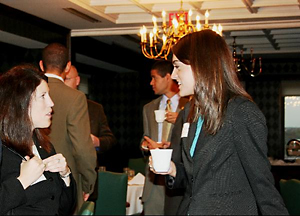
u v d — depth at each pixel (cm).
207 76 196
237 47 571
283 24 528
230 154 192
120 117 653
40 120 231
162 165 215
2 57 552
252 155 187
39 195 226
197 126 206
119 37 608
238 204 189
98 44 615
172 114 416
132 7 495
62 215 245
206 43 201
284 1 450
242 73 571
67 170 240
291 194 396
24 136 225
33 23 510
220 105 193
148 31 573
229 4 464
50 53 343
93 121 465
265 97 565
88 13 491
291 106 557
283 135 557
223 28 543
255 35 559
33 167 216
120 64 625
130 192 510
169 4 486
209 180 192
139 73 639
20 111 225
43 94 232
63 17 513
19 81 228
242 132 189
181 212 206
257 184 186
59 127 334
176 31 438
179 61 210
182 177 227
